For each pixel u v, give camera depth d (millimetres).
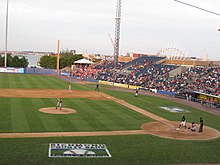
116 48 113250
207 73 78750
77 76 100312
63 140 25484
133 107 45000
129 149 24094
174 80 76812
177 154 23469
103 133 28625
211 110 48000
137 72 91625
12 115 34031
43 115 35000
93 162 20781
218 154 24000
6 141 24297
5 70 105312
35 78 88812
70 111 38406
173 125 34000
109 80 89000
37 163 19969
